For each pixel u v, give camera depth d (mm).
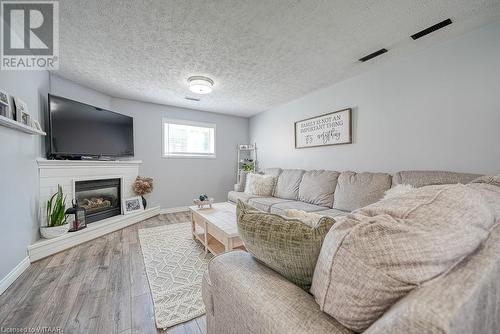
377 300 478
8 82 1798
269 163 4414
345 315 522
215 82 2984
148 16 1675
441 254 448
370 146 2605
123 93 3428
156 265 1991
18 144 1872
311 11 1616
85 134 2885
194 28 1824
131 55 2266
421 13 1628
